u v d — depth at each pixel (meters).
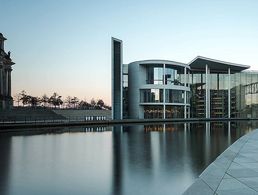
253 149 14.62
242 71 95.69
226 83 93.81
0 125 32.72
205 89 91.44
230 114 92.69
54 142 21.25
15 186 9.11
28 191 8.56
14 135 27.12
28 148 17.84
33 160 13.62
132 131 33.59
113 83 68.44
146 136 26.64
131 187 8.96
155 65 76.19
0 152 16.12
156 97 75.06
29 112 56.50
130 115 77.50
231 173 9.15
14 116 49.97
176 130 35.50
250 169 9.75
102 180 9.79
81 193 8.38
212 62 82.44
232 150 14.24
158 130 35.47
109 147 18.34
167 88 75.38
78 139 23.56
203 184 7.87
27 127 36.53
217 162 11.05
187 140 22.83
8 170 11.38
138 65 75.75
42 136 26.28
